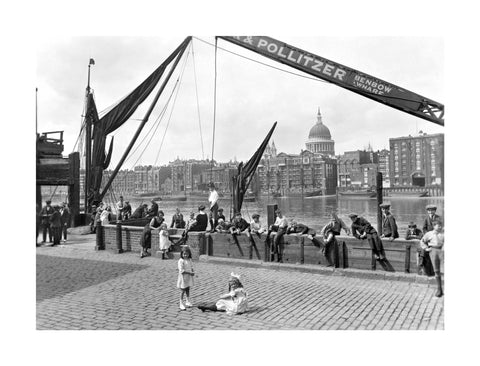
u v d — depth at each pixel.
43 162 21.61
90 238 20.16
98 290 10.33
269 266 12.36
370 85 15.39
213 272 12.08
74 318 8.47
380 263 11.21
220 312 8.64
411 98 15.05
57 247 17.16
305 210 97.69
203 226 14.66
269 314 8.48
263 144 20.48
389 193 91.12
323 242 11.91
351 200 120.50
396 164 92.06
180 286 8.79
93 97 23.06
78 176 22.62
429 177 86.75
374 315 8.36
